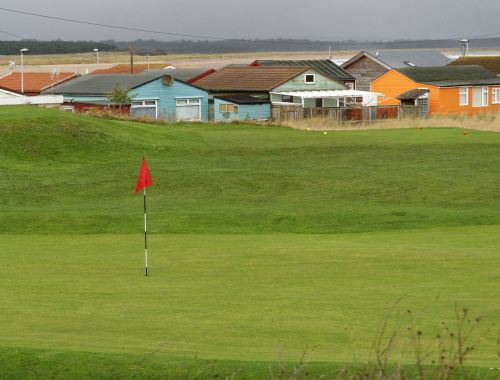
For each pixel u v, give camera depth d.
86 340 16.98
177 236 31.14
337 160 56.06
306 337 17.11
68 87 100.88
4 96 101.56
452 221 34.06
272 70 106.19
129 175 50.59
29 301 20.75
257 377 14.38
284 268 24.53
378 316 18.70
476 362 15.20
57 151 58.19
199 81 108.00
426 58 139.50
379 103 107.62
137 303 20.42
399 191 44.38
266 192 45.16
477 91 107.94
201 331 17.69
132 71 132.88
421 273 23.44
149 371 14.72
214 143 65.69
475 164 53.22
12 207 40.81
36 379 14.68
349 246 28.16
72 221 34.25
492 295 20.64
